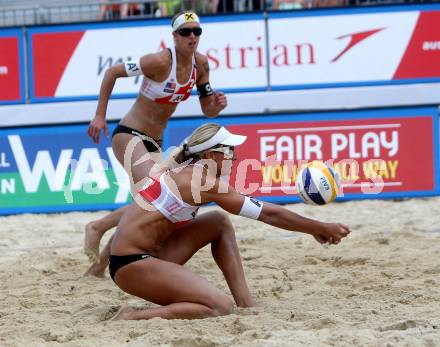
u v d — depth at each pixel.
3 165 27.92
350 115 27.64
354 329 12.09
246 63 28.27
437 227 22.94
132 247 13.38
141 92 17.62
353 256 18.77
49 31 28.31
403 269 17.41
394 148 27.73
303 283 16.56
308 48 28.27
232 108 29.89
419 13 28.23
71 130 27.78
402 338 11.31
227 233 14.25
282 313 13.43
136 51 28.22
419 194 27.77
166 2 30.62
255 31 28.22
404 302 14.31
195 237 14.14
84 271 18.95
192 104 29.39
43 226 25.48
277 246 20.92
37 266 19.39
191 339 11.65
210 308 13.16
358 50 28.28
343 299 14.77
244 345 11.27
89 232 17.42
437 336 11.33
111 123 27.73
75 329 12.77
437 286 15.52
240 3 31.23
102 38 28.22
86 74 28.33
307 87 28.33
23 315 14.23
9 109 29.12
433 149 27.73
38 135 27.86
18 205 27.88
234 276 14.11
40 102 28.44
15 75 28.44
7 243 22.86
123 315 13.28
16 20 33.47
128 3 30.22
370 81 28.41
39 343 11.99
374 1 31.12
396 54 28.33
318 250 20.14
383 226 23.31
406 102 29.81
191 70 17.41
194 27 16.81
